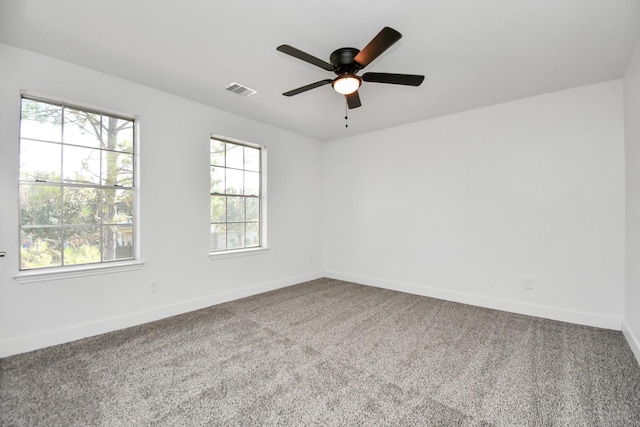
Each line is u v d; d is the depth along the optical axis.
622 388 1.89
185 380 1.97
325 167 5.27
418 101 3.39
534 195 3.27
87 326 2.63
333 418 1.61
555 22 1.99
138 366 2.14
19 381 1.94
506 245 3.45
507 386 1.92
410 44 2.25
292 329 2.85
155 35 2.16
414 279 4.19
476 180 3.65
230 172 3.93
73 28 2.08
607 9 1.85
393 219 4.41
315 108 3.62
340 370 2.11
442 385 1.93
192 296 3.41
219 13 1.92
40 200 2.50
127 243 2.98
